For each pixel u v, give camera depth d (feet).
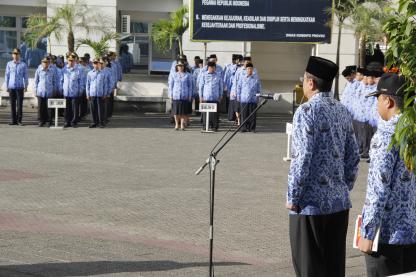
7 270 28.86
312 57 22.79
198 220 39.65
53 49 108.17
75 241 34.37
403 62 17.42
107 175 53.26
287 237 36.42
